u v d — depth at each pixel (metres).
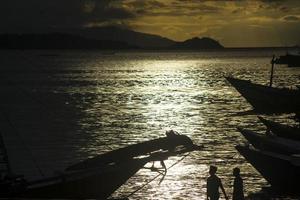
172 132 24.77
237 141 43.09
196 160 35.31
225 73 147.62
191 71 164.12
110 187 23.67
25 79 127.62
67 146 41.09
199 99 79.00
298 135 37.47
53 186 22.36
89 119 57.03
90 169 23.23
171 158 35.56
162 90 96.00
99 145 41.66
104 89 98.69
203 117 58.47
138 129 50.00
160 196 27.89
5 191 21.55
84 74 150.25
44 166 33.88
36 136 46.00
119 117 58.62
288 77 123.94
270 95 58.50
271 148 31.56
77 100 78.19
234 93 88.31
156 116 59.41
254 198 27.64
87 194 23.22
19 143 42.50
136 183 29.91
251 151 29.64
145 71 168.38
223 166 33.88
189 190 28.91
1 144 28.72
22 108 68.38
